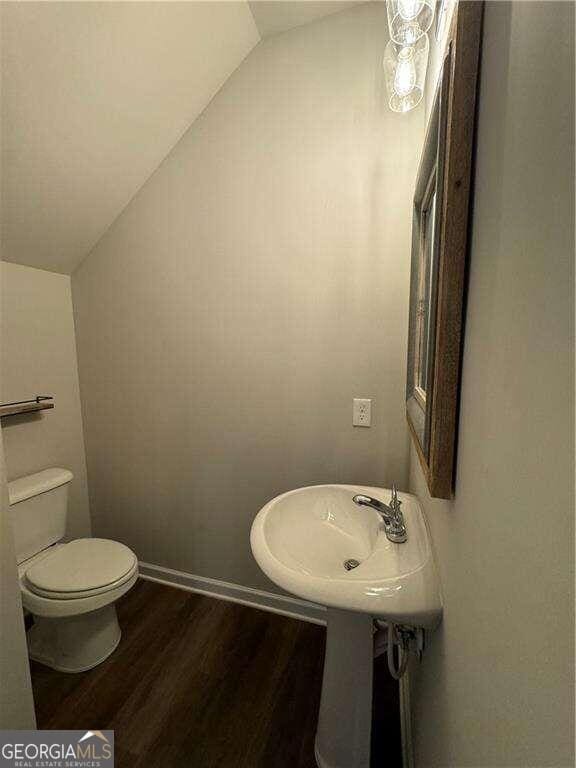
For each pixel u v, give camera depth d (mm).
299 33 1229
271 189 1328
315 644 1395
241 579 1624
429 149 705
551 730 234
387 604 628
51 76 1026
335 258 1285
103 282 1672
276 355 1415
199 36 1155
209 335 1508
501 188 363
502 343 352
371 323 1279
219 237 1429
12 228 1362
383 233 1221
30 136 1123
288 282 1355
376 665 1294
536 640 262
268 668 1288
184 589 1722
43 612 1175
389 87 945
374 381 1305
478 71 442
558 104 242
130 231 1575
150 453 1713
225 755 1014
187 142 1418
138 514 1792
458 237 478
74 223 1495
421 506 970
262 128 1310
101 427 1802
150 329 1613
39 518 1456
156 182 1492
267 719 1111
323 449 1406
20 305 1536
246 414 1501
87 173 1337
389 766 971
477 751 390
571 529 216
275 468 1490
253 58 1294
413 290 1021
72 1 922
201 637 1434
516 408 313
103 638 1332
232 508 1589
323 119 1233
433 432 540
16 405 1493
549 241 256
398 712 1118
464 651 461
